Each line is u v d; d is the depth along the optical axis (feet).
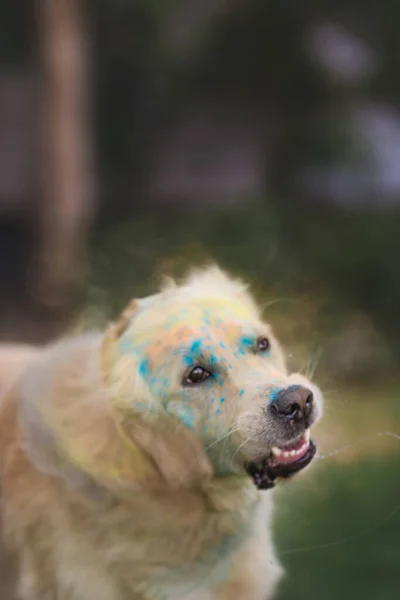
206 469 11.89
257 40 66.03
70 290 44.32
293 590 15.98
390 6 63.98
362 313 40.11
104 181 66.28
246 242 40.96
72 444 12.02
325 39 64.95
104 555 12.34
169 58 68.59
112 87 68.90
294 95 65.21
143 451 11.86
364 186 58.39
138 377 11.72
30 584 12.86
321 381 29.86
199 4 68.59
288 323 30.63
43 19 52.65
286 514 16.96
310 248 41.32
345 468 18.17
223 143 67.67
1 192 63.87
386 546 17.54
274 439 11.37
